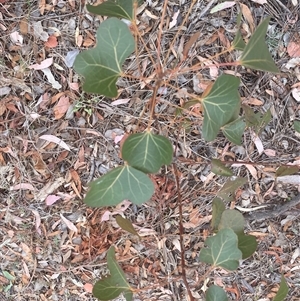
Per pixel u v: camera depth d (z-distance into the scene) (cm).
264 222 108
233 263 64
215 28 100
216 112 60
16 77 99
